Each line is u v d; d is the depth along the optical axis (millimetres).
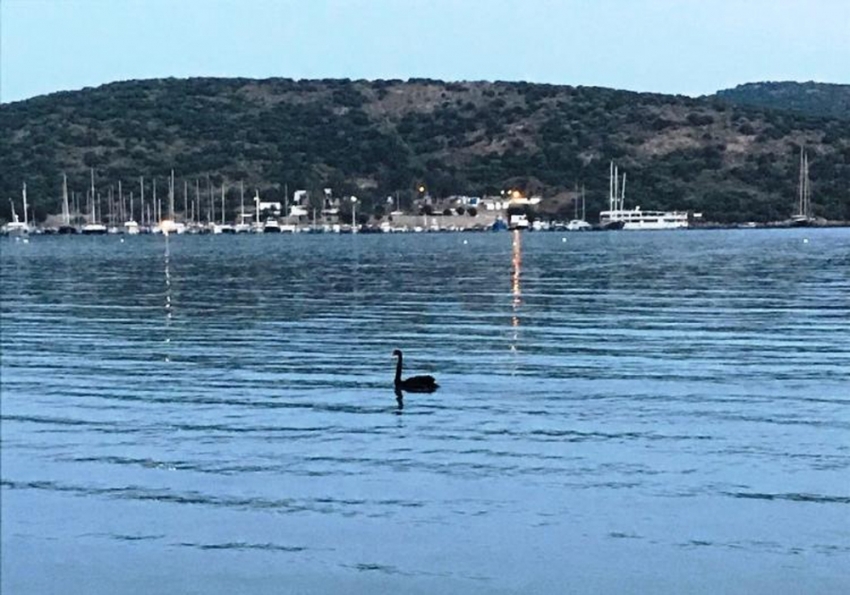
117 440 30656
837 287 74688
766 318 56312
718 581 20844
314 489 25922
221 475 27094
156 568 21734
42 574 21531
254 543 22891
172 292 76875
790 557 21797
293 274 94375
